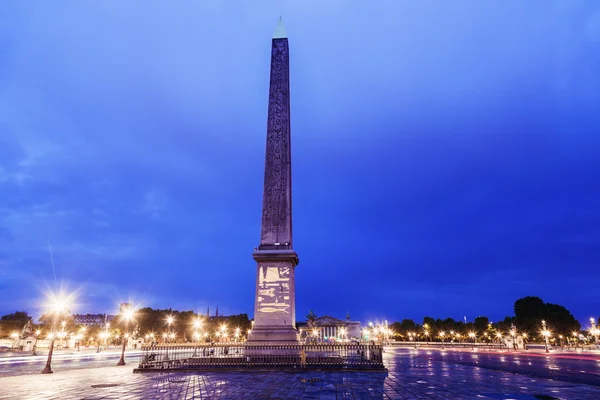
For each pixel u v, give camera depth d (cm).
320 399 1391
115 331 12581
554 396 1464
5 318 12600
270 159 3325
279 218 3152
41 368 3147
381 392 1566
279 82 3572
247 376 2177
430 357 4734
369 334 13362
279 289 2978
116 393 1545
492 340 13325
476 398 1416
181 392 1562
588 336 12125
